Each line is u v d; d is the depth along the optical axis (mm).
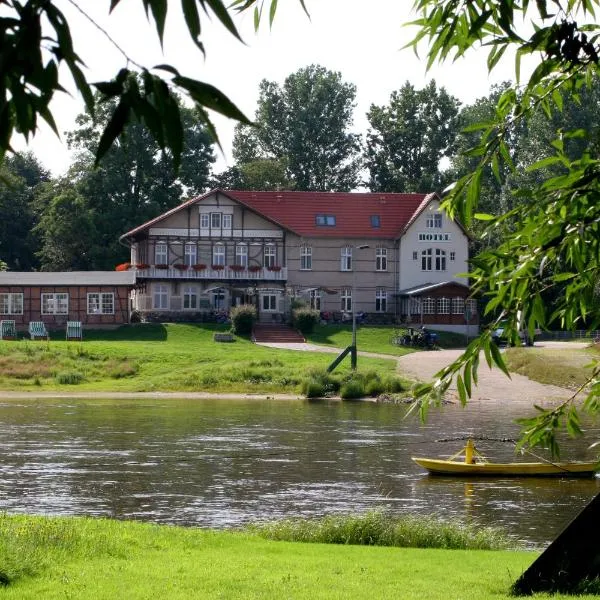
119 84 3627
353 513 23047
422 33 6996
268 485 27500
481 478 29438
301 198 94375
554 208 7047
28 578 12438
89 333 82312
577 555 11828
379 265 92688
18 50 3510
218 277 88500
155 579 12516
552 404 54000
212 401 56688
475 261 7250
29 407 51969
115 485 27000
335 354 72438
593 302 7590
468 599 11523
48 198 109750
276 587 12133
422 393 7121
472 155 7844
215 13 3604
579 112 81375
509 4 5988
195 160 105375
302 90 126562
